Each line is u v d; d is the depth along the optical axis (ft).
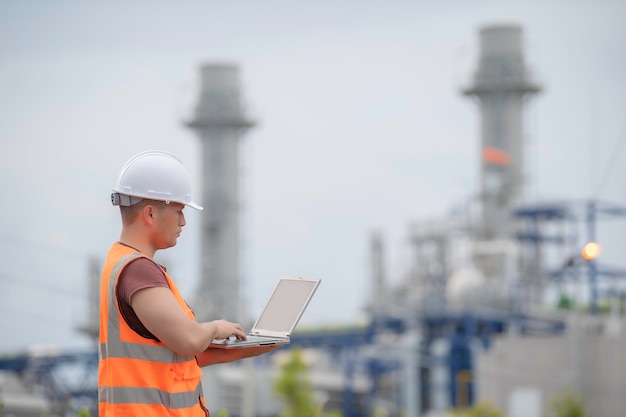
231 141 410.93
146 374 24.43
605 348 287.89
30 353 305.73
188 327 24.31
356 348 362.74
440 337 342.64
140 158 25.68
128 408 24.31
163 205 25.46
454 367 328.90
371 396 360.89
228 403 323.37
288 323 26.91
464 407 326.03
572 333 291.17
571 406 261.03
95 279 299.99
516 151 399.85
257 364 351.67
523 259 348.18
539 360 297.94
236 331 25.70
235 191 408.87
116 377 24.43
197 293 386.73
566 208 329.11
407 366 334.03
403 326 357.61
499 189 386.73
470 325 330.54
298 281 27.71
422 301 343.87
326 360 417.28
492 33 405.80
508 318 330.54
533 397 297.53
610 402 284.82
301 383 274.77
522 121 404.36
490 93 402.93
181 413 24.70
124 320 24.49
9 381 299.79
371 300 362.74
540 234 344.90
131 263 24.57
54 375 305.53
